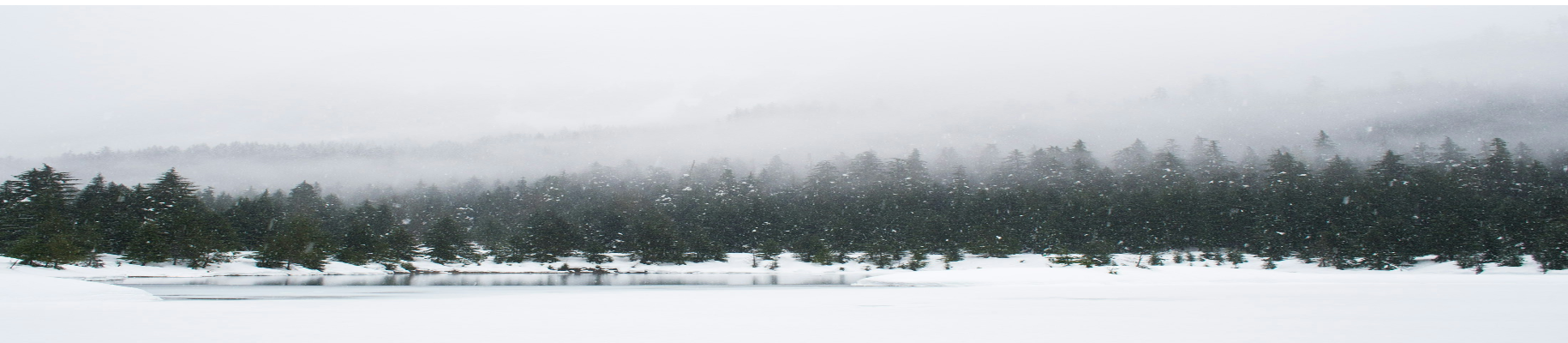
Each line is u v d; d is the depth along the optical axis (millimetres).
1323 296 26156
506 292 33312
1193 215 96375
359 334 13781
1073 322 16312
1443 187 100188
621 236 98125
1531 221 75188
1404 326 15070
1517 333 13828
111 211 81125
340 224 103875
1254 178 134125
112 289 30625
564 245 86188
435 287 40594
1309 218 91562
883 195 120812
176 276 58844
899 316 18062
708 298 26797
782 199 130125
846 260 90312
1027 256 86562
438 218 131125
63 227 66625
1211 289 33281
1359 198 94500
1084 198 105375
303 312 19078
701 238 91062
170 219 73125
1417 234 74250
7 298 25125
